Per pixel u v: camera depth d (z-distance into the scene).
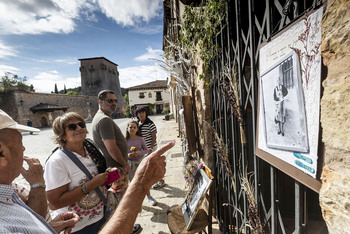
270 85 0.89
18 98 22.03
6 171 0.66
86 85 43.28
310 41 0.62
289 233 2.07
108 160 2.16
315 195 2.13
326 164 0.56
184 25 2.38
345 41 0.48
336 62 0.51
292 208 2.30
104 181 1.47
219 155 1.94
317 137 0.61
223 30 1.61
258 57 1.06
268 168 2.23
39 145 9.94
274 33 0.85
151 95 34.94
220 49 1.75
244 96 1.35
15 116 21.92
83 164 1.47
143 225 2.53
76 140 1.45
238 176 1.57
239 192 1.59
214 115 2.13
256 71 1.10
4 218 0.52
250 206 1.28
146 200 3.13
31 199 1.06
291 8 0.83
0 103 21.61
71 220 1.14
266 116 0.95
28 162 1.11
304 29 0.65
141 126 3.59
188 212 1.69
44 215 1.08
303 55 0.66
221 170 2.02
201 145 2.66
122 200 0.71
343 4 0.49
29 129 0.79
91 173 1.52
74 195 1.34
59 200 1.30
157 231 2.40
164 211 2.81
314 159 0.63
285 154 0.81
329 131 0.54
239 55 1.29
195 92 2.71
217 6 1.54
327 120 0.55
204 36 1.94
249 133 2.02
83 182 1.43
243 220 1.47
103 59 43.75
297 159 0.73
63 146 1.48
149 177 0.75
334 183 0.53
